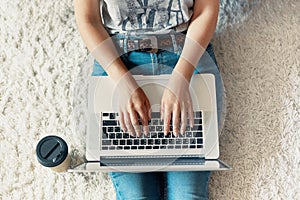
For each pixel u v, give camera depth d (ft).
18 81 4.17
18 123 4.05
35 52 4.25
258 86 4.10
